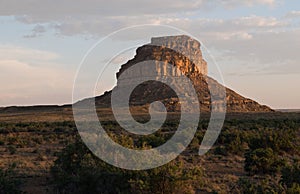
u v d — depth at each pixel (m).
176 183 17.88
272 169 25.22
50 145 43.00
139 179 18.03
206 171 26.20
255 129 59.31
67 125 74.62
